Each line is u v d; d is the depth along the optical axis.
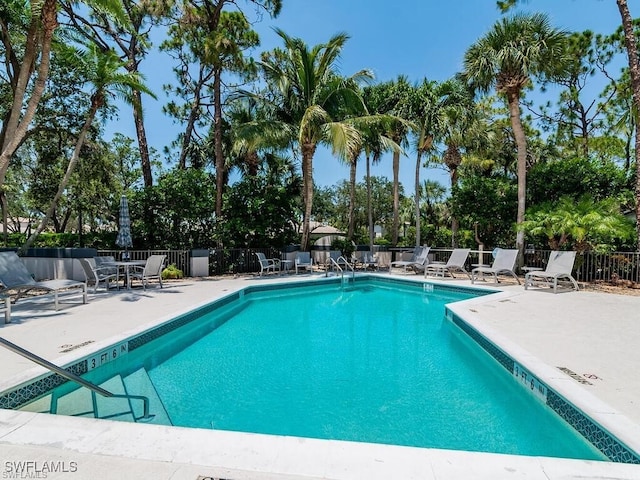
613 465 1.87
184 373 4.17
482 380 3.99
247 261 13.23
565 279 9.32
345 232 27.58
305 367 4.38
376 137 14.83
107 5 7.57
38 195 15.78
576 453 2.55
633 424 2.28
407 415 3.18
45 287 5.74
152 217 12.38
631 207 11.55
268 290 9.69
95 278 7.65
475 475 1.78
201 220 12.85
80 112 12.45
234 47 12.21
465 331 5.38
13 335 4.34
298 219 14.87
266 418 3.13
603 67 15.41
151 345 4.85
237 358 4.70
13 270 5.87
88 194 16.11
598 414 2.40
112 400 3.38
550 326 4.93
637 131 9.10
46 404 3.16
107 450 1.97
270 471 1.80
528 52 9.98
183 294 7.73
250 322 6.72
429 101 14.19
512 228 11.77
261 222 12.92
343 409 3.30
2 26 9.36
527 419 3.12
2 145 11.23
